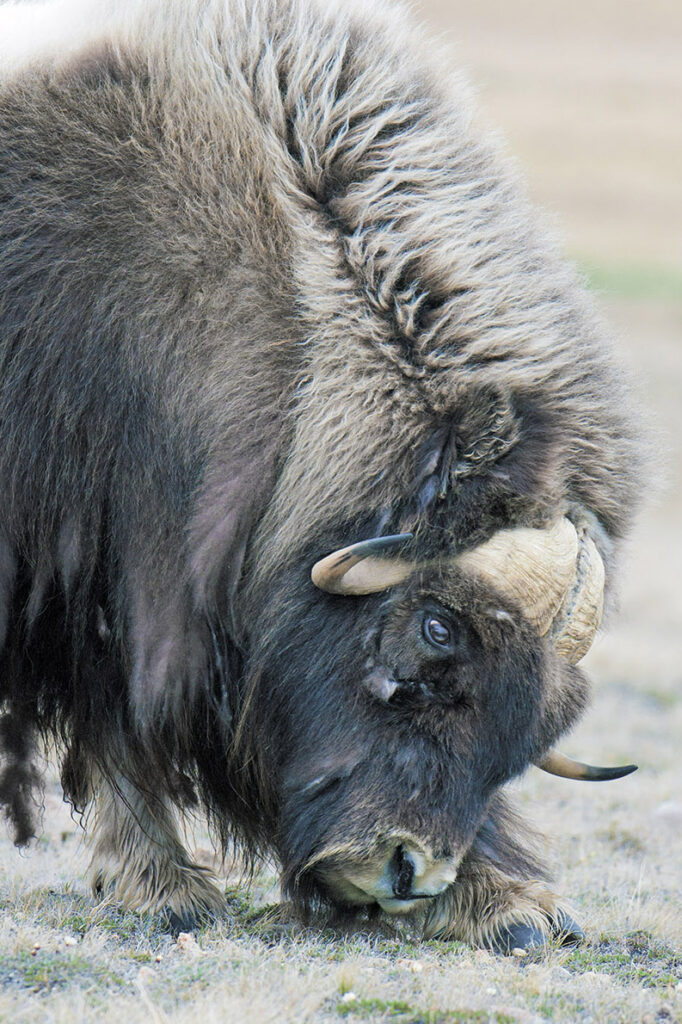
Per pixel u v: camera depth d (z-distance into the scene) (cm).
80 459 1895
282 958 1750
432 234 1892
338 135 1933
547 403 1822
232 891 2262
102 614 1959
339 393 1828
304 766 1873
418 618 1795
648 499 1973
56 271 1892
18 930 1788
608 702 4303
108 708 1992
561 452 1798
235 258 1884
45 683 2030
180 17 2041
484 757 1795
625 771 1998
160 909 2020
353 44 2020
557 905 2020
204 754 2033
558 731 1830
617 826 2911
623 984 1792
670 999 1694
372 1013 1555
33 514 1912
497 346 1844
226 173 1920
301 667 1867
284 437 1853
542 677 1783
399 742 1809
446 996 1619
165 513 1889
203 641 1933
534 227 2011
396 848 1816
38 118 1970
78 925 1909
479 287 1877
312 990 1608
